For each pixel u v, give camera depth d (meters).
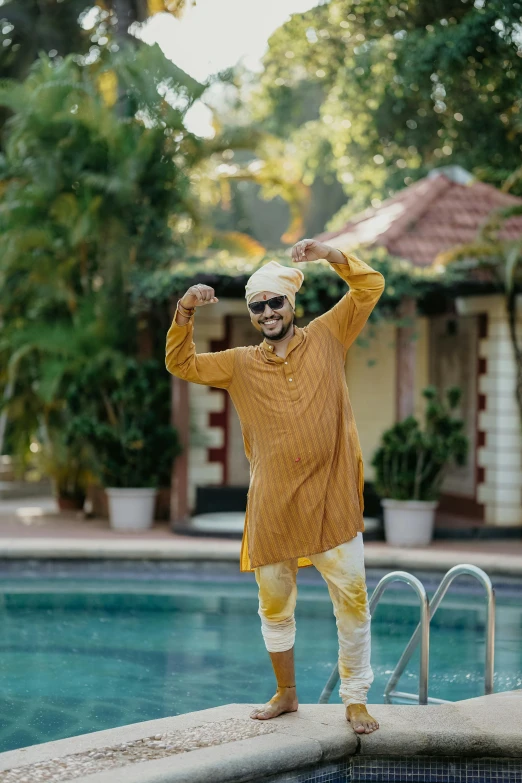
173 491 13.50
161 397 14.12
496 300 13.46
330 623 8.97
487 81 18.48
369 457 15.16
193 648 8.01
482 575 5.76
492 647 5.72
